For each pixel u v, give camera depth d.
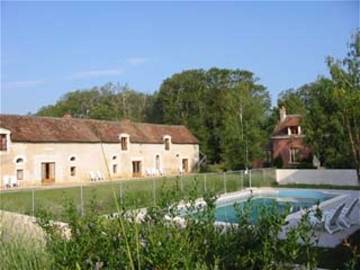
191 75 70.06
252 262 3.86
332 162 33.16
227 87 67.56
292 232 3.87
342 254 9.59
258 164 52.19
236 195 25.61
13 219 6.91
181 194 4.79
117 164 50.59
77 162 46.34
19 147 41.50
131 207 4.54
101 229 4.09
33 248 5.00
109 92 83.62
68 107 82.88
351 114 11.73
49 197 18.03
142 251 3.58
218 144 62.09
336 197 25.02
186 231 4.03
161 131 58.22
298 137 52.97
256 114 49.47
